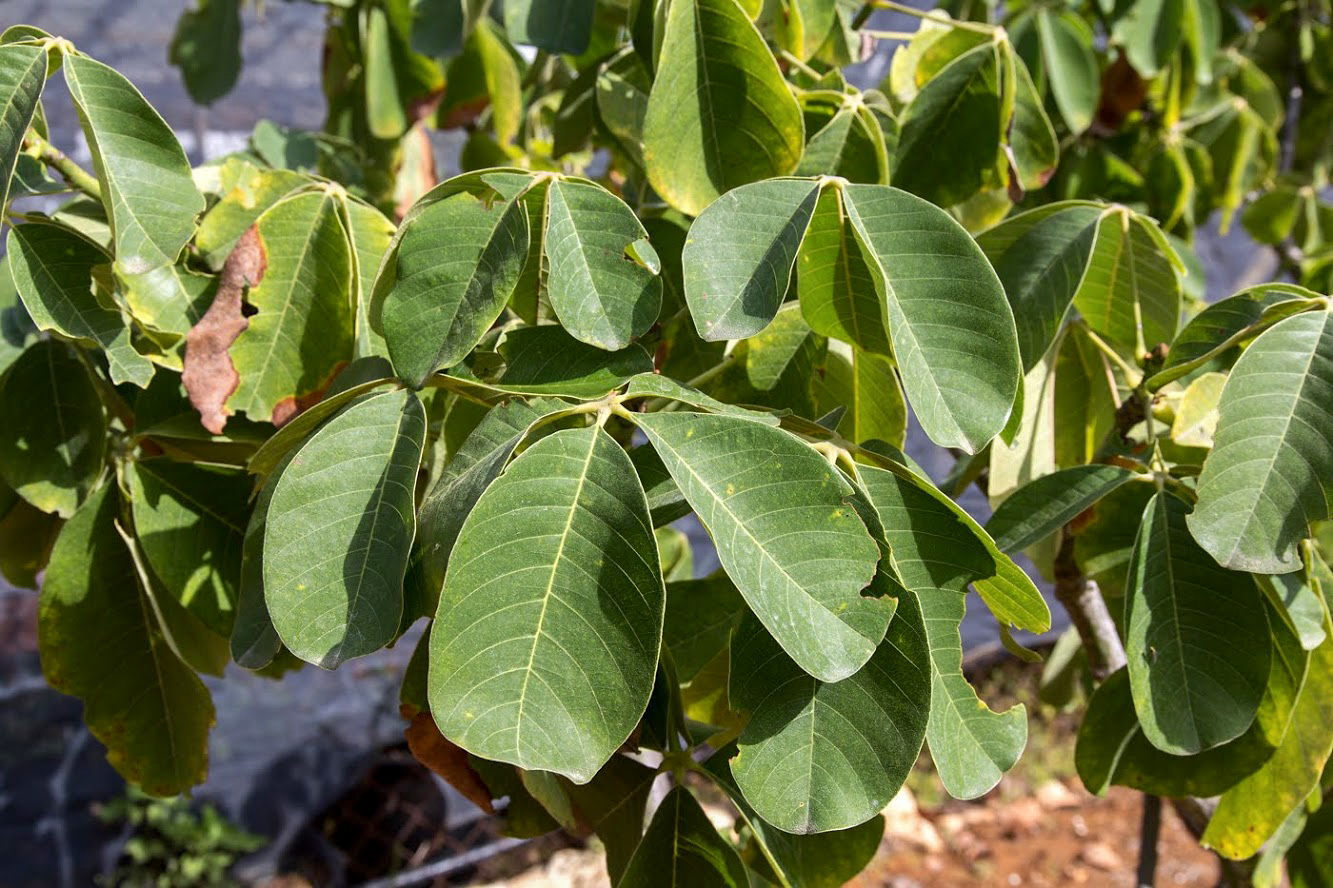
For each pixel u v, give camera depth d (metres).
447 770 0.87
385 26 1.33
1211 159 1.80
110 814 2.76
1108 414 0.96
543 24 1.03
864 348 0.83
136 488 0.92
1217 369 0.96
